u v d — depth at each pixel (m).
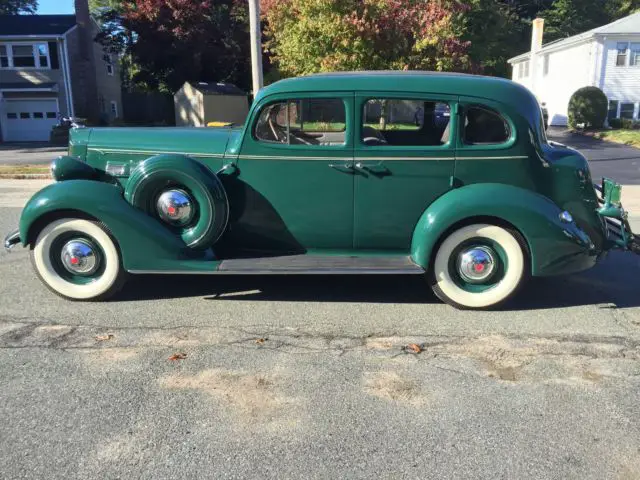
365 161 4.82
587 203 4.98
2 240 7.46
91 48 34.88
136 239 4.77
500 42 39.34
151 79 36.12
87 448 2.92
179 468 2.77
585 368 3.85
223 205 4.87
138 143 5.23
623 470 2.78
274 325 4.55
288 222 5.02
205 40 32.59
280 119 4.89
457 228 4.77
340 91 4.77
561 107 33.56
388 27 16.22
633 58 30.11
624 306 5.08
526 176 4.82
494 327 4.55
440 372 3.78
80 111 34.12
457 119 4.75
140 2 32.06
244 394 3.47
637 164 16.55
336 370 3.79
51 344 4.15
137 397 3.42
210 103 28.45
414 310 4.92
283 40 19.09
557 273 4.78
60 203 4.72
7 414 3.22
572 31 45.16
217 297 5.19
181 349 4.09
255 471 2.75
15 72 33.16
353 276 5.88
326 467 2.79
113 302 5.04
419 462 2.83
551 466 2.81
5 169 15.69
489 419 3.22
